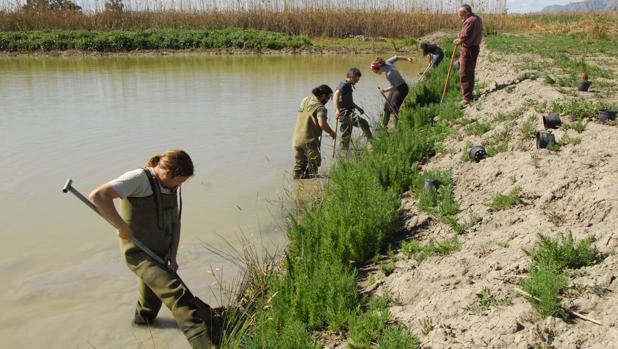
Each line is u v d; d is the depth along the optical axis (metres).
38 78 20.28
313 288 4.39
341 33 36.69
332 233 5.37
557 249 4.15
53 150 10.15
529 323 3.59
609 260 3.98
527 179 5.90
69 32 32.41
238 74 21.66
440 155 7.92
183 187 8.24
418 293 4.43
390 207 5.84
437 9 38.06
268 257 5.88
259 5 37.44
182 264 5.93
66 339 4.62
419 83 13.72
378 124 10.21
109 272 5.77
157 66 24.86
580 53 17.17
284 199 7.71
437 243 5.11
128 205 4.29
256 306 4.60
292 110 13.89
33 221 7.00
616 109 7.74
